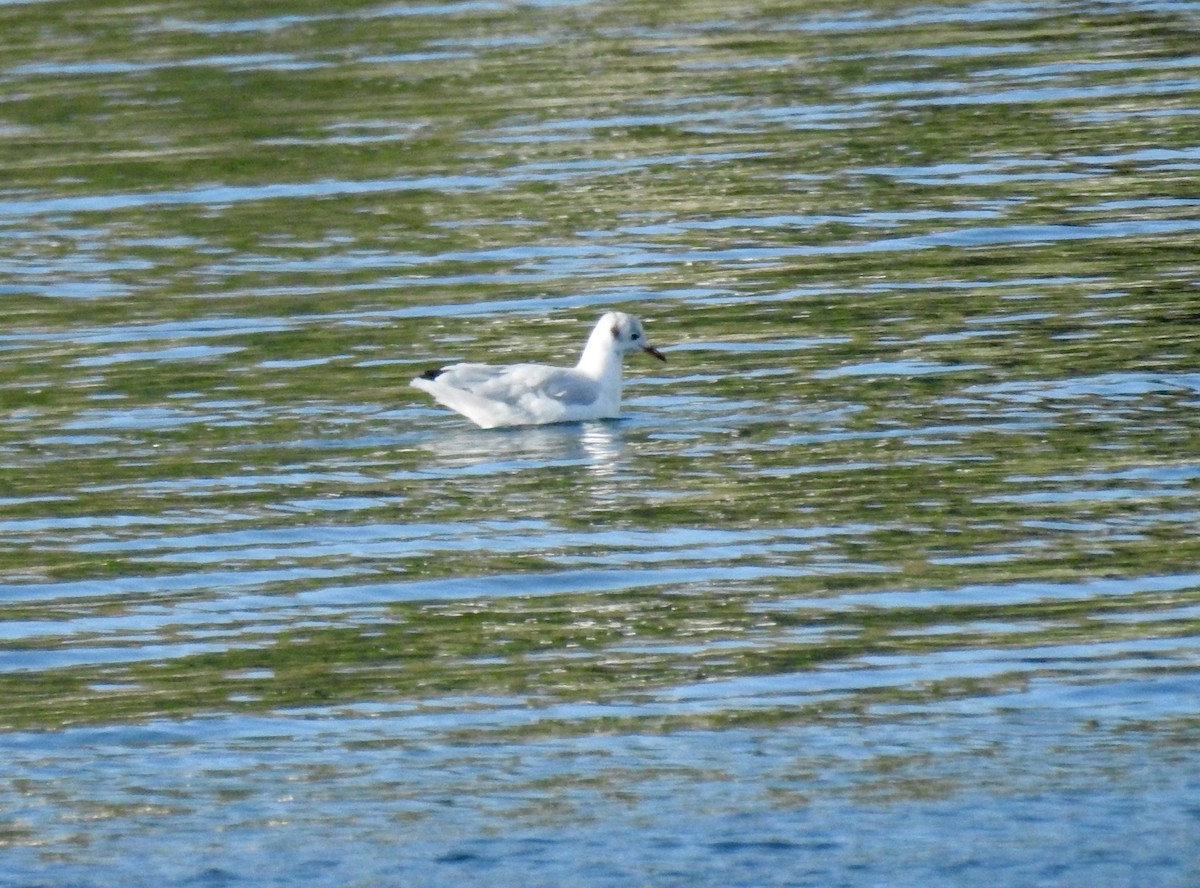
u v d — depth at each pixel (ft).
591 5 155.33
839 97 124.26
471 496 67.56
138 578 61.77
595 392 75.00
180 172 115.55
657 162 112.27
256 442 73.61
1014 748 47.39
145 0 160.25
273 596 60.03
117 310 91.61
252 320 89.35
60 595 60.59
